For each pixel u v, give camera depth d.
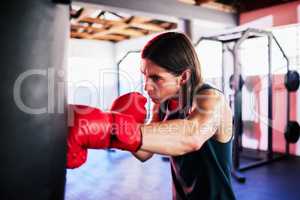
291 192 3.08
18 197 0.40
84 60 7.93
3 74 0.38
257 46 5.11
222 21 5.29
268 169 3.96
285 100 4.92
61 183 0.47
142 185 3.40
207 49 5.82
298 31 4.71
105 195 3.10
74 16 5.12
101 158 4.90
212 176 0.87
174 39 0.78
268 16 5.08
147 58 0.77
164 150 0.62
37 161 0.42
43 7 0.42
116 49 8.41
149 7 4.31
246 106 5.30
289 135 4.51
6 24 0.38
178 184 1.00
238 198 2.93
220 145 0.87
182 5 4.71
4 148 0.39
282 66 4.92
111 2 3.97
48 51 0.43
